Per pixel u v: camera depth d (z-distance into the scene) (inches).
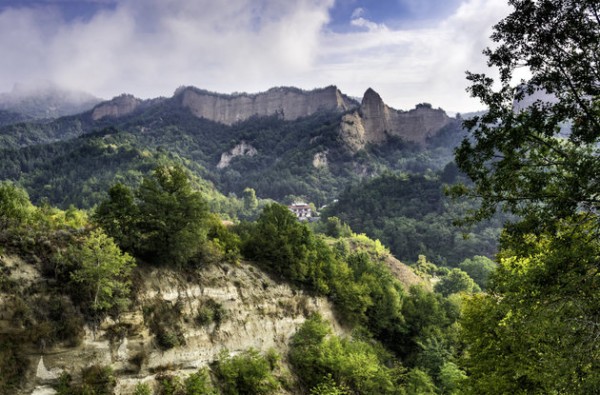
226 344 1487.5
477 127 688.4
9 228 1096.8
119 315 1165.1
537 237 677.9
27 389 951.6
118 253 1151.0
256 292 1729.8
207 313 1445.6
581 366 577.3
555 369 609.0
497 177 676.7
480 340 1000.2
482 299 1079.0
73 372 1034.1
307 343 1777.8
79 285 1109.1
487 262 4338.1
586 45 591.5
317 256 2170.3
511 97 655.1
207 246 1617.9
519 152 673.6
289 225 2084.2
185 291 1427.2
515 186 674.2
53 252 1119.6
